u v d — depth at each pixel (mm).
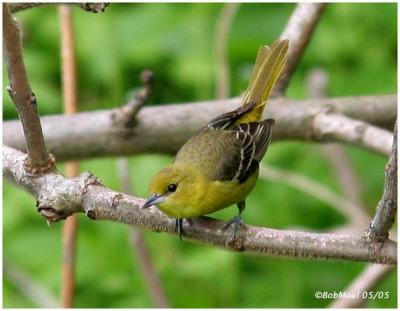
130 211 7246
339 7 13461
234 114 9336
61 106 13070
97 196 7207
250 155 8961
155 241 12625
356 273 12297
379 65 13422
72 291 9875
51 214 7180
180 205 8484
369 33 13508
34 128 7105
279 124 10312
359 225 10773
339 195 12484
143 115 10141
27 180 7305
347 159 11734
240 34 13453
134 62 13383
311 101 10508
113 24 13555
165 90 13453
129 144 10117
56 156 10102
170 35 13469
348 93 13219
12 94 6934
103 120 10070
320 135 10227
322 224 12594
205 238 7371
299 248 6992
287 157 12914
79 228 12812
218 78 11477
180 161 8648
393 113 10688
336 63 13477
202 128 9305
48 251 12516
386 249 6848
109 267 12461
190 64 13195
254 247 7152
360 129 9875
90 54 13352
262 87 9656
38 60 13273
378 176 12945
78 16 13562
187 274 12406
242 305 12234
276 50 9789
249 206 12562
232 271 12359
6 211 12617
